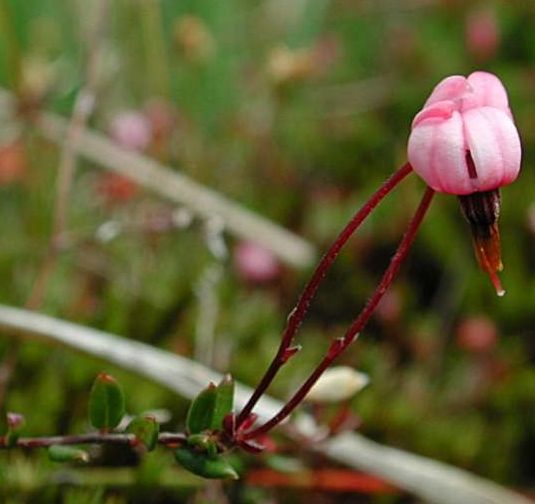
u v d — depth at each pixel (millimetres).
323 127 289
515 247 240
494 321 234
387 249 247
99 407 164
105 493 190
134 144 247
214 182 264
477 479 204
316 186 272
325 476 197
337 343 159
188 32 260
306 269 238
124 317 215
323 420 206
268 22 314
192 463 161
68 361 203
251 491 197
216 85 289
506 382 223
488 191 154
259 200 265
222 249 219
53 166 239
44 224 231
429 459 211
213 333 216
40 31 278
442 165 153
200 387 192
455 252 240
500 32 310
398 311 233
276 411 189
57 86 255
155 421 161
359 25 331
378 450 196
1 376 196
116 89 277
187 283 222
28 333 190
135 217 232
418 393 222
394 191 255
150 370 191
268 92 288
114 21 279
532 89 290
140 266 226
